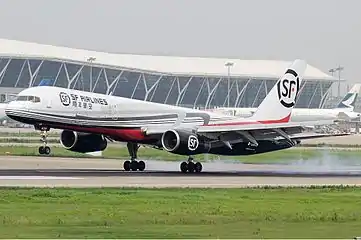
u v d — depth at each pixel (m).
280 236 95.62
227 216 114.19
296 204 130.62
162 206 124.75
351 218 112.94
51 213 114.25
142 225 104.12
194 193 145.50
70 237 92.38
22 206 121.75
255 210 121.44
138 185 163.38
